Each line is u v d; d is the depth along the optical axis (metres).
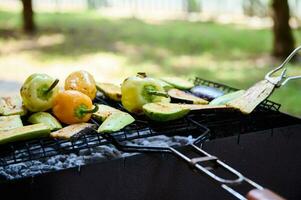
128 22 9.97
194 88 1.90
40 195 1.25
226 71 5.57
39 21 9.56
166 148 1.21
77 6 13.34
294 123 1.64
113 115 1.47
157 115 1.44
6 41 7.50
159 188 1.41
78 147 1.35
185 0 12.27
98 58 6.32
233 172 1.06
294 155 1.64
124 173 1.34
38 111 1.53
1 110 1.59
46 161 1.46
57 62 6.05
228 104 1.57
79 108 1.48
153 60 6.24
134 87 1.54
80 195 1.29
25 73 5.37
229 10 12.20
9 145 1.32
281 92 4.50
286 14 6.24
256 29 8.98
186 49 7.03
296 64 5.86
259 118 1.57
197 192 1.49
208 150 1.46
